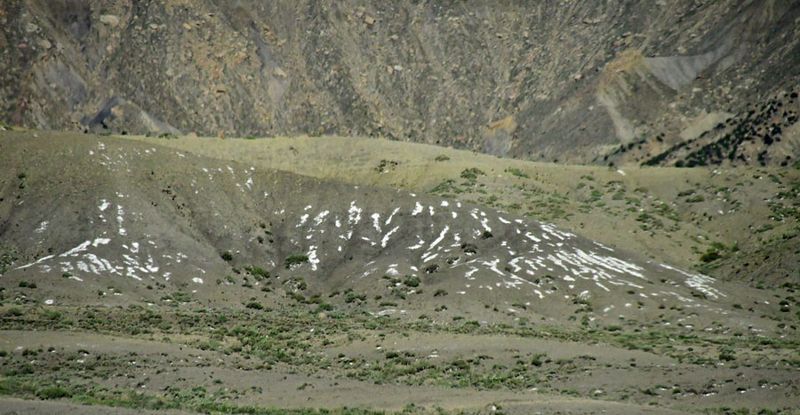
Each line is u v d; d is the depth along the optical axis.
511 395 125.31
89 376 127.31
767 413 117.50
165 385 125.56
